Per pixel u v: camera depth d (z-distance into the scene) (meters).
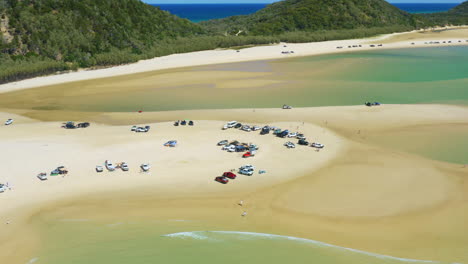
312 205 40.78
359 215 38.91
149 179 46.34
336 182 45.75
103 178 46.50
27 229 36.69
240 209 40.22
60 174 47.22
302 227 37.09
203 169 48.91
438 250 33.62
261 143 58.34
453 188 44.34
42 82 103.38
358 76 108.38
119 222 38.00
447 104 79.12
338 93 90.44
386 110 75.44
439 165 50.94
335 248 33.91
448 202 41.25
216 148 55.97
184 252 33.09
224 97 89.19
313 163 51.03
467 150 56.03
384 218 38.38
